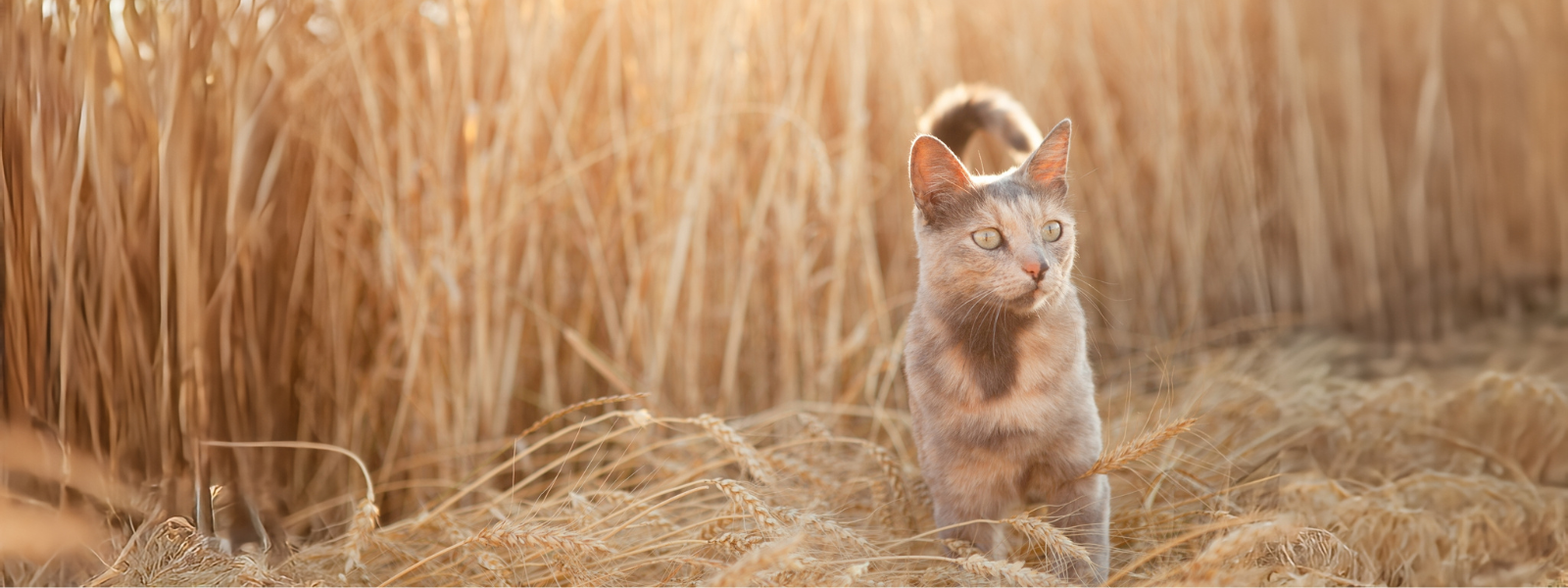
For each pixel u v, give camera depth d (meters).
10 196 2.23
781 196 2.59
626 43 2.60
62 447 2.26
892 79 2.72
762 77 2.61
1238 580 2.10
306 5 2.44
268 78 2.40
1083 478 2.20
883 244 2.75
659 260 2.55
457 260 2.48
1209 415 2.45
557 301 2.57
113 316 2.27
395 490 2.46
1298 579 2.12
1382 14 3.12
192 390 2.29
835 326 2.60
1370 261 3.08
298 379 2.47
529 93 2.51
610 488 2.34
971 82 2.83
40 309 2.25
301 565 2.26
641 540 2.27
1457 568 2.24
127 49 2.26
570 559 2.16
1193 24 2.91
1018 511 2.27
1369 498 2.27
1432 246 3.26
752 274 2.57
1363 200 3.08
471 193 2.47
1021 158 2.34
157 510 2.28
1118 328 2.82
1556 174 3.41
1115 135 2.94
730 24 2.57
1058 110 2.83
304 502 2.45
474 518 2.36
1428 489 2.30
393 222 2.48
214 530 2.32
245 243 2.37
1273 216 3.08
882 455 2.30
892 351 2.54
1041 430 2.19
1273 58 3.06
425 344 2.48
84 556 2.27
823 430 2.37
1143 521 2.29
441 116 2.48
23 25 2.22
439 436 2.47
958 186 2.22
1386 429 2.41
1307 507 2.27
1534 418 2.41
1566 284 3.33
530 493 2.44
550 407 2.54
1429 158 3.24
